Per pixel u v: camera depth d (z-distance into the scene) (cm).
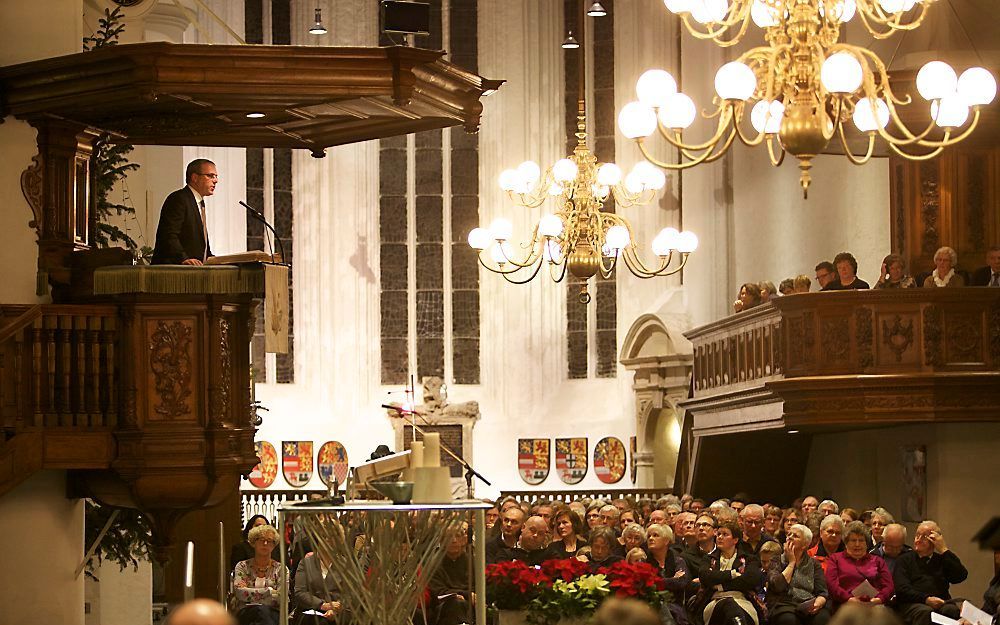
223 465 1297
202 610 429
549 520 1680
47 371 1296
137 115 1377
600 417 3159
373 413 3238
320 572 1384
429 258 3291
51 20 1395
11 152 1354
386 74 1289
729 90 1217
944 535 1936
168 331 1298
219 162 3134
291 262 3228
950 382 1820
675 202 3088
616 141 3198
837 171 2452
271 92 1275
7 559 1341
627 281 3167
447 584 1304
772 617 1479
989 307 1836
